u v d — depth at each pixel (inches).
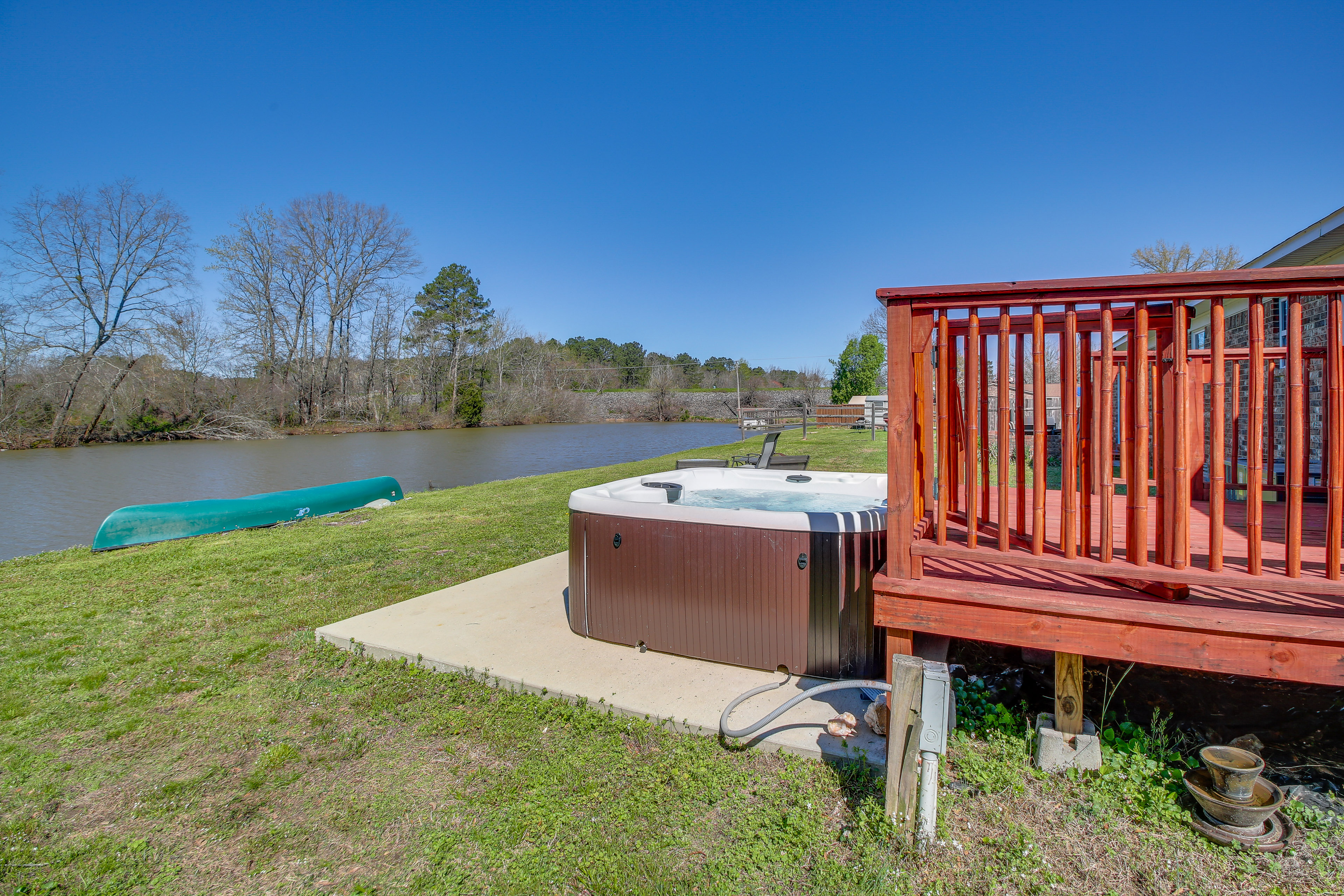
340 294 1392.7
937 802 75.2
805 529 110.0
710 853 73.7
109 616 166.7
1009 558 79.0
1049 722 89.4
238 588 191.8
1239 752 75.9
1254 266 252.5
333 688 120.2
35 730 106.9
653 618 124.8
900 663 72.5
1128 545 76.9
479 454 871.7
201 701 116.5
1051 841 73.1
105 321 1023.6
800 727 95.5
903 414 82.5
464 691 115.3
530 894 68.9
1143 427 73.7
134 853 77.3
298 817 83.5
